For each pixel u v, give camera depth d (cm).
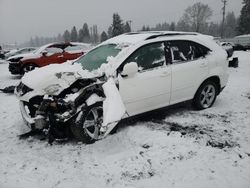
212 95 605
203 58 570
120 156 394
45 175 358
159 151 403
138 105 485
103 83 444
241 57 1998
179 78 527
